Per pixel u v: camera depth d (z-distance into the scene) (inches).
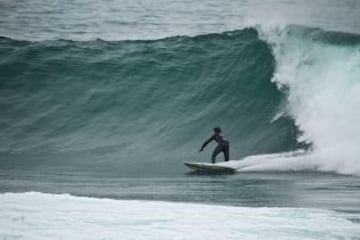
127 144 4173.2
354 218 1694.1
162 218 1610.5
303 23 6796.3
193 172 3191.4
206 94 4522.6
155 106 4552.2
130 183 2647.6
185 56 4881.9
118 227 1488.7
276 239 1418.6
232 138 4067.4
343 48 4062.5
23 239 1354.6
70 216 1599.4
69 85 4889.3
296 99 3976.4
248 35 4697.3
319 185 2588.6
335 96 3789.4
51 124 4544.8
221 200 2073.1
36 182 2647.6
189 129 4259.4
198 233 1449.3
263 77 4338.1
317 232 1493.6
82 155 4013.3
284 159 3432.6
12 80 4997.5
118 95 4702.3
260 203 2010.3
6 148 4259.4
